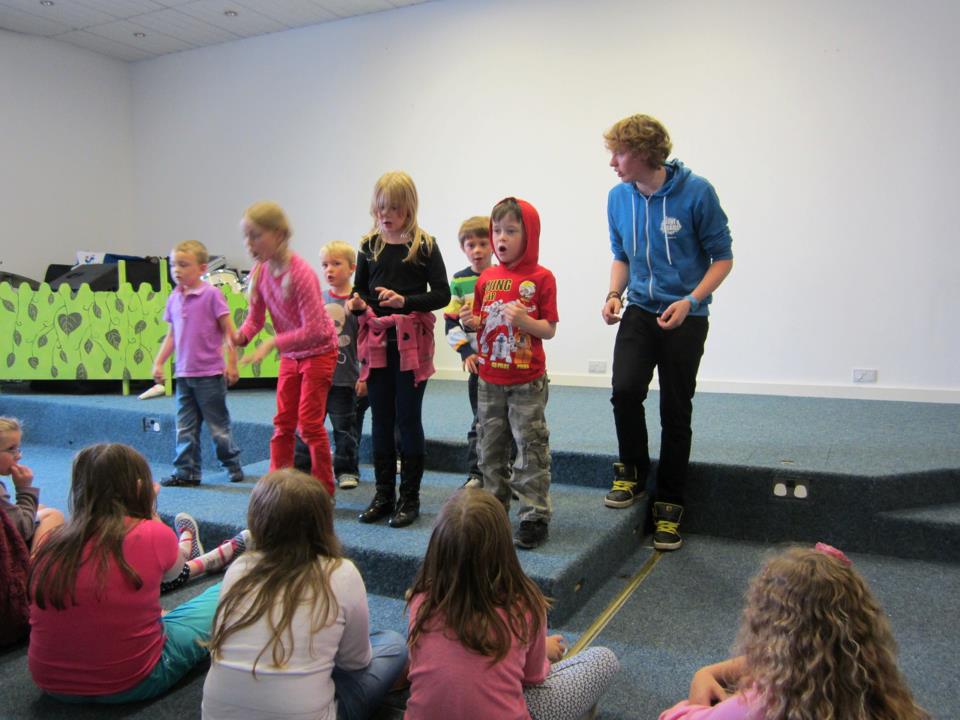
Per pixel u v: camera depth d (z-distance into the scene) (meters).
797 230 4.38
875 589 2.17
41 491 3.32
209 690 1.35
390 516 2.41
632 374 2.42
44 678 1.59
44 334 4.55
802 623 1.02
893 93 4.10
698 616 2.01
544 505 2.13
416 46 5.42
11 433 2.04
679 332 2.38
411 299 2.23
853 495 2.47
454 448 3.03
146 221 6.90
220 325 2.97
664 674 1.71
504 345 2.09
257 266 2.45
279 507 1.43
